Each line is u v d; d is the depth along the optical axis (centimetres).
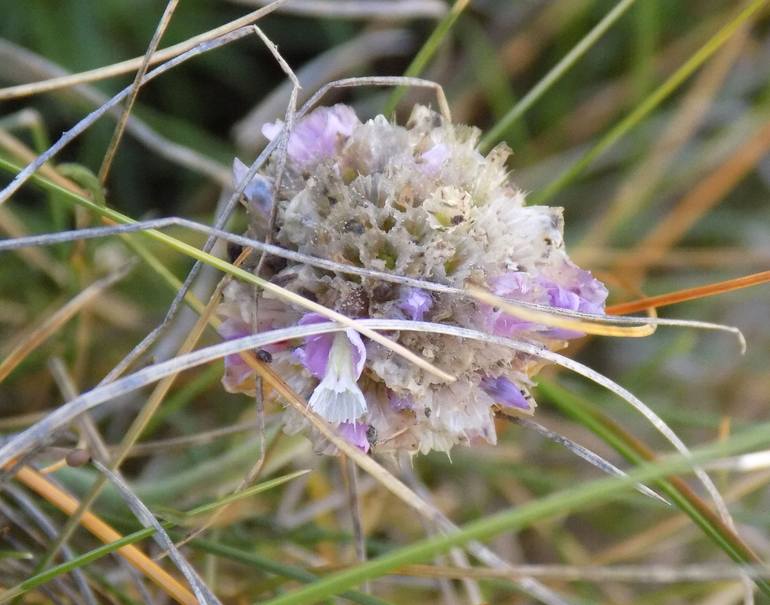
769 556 15
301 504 15
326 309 11
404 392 11
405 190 11
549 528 15
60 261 15
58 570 12
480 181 12
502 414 12
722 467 13
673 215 17
